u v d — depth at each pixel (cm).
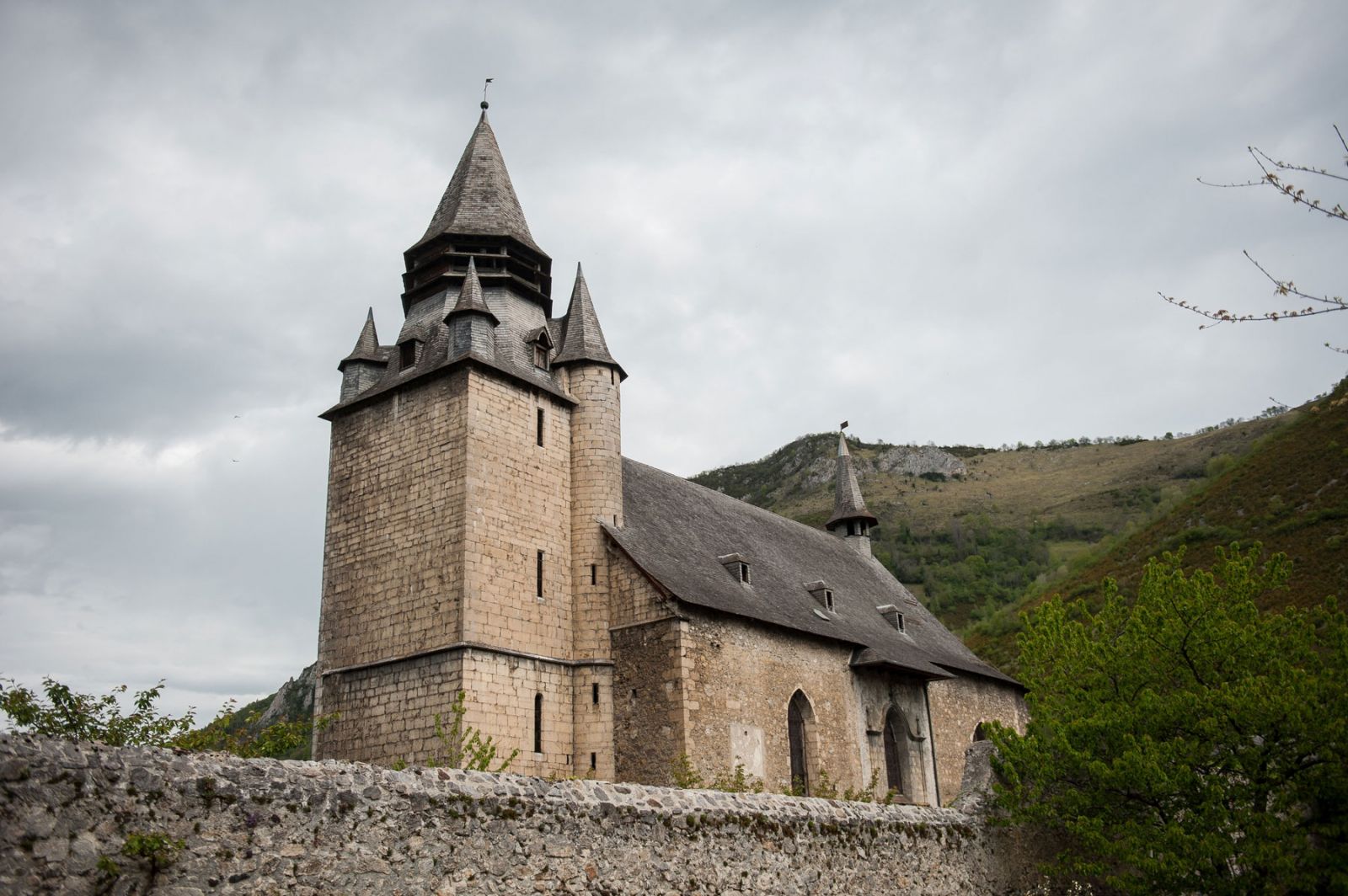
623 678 2855
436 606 2698
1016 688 4650
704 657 2841
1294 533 5675
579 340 3303
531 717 2722
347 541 2997
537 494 2977
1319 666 1941
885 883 1862
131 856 1038
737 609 2998
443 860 1284
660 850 1544
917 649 4094
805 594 3784
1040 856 2161
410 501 2870
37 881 980
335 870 1183
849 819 1873
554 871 1398
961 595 9531
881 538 12138
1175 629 2011
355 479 3050
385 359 3297
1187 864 1689
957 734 4047
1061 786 2062
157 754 1108
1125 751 1872
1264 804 1764
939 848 1994
